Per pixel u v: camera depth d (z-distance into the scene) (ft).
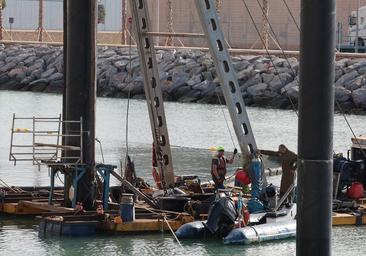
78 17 116.37
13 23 560.20
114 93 407.85
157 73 133.59
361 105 327.26
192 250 104.58
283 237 110.01
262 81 364.17
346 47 411.75
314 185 50.08
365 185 127.44
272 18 442.09
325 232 50.44
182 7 471.21
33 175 167.53
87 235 110.93
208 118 304.09
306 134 49.96
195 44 473.67
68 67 117.29
